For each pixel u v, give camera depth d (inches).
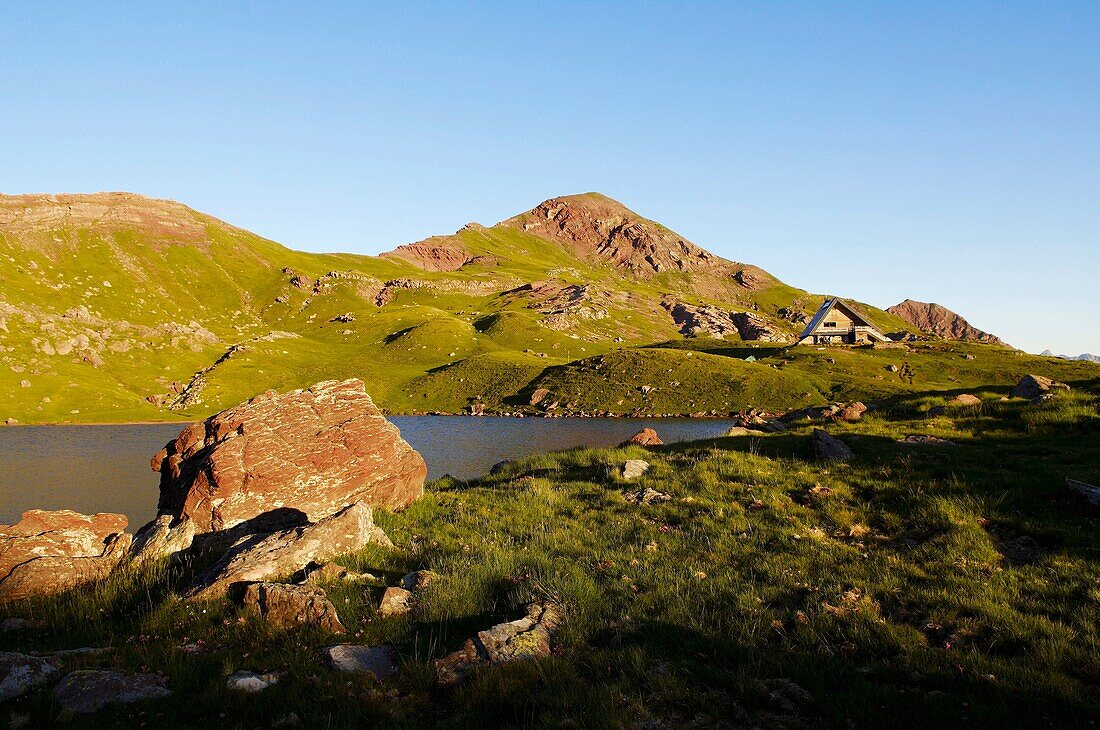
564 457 1017.5
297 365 6569.9
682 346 7495.1
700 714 286.0
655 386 4916.3
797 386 4557.1
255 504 681.0
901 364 5088.6
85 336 5949.8
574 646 361.7
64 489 2009.1
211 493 673.6
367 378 6171.3
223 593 446.3
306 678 322.7
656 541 557.3
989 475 629.3
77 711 289.0
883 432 903.1
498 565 490.0
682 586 448.5
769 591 432.8
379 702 295.9
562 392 5152.6
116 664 344.5
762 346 6727.4
